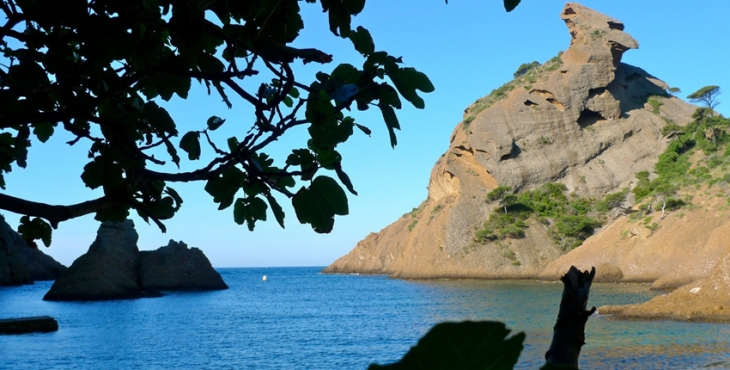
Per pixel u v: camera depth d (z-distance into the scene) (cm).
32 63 230
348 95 193
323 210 201
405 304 6581
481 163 14800
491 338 57
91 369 2653
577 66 15525
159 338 3756
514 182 14588
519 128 15112
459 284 11656
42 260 13612
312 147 212
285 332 4075
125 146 227
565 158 14838
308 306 6569
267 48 200
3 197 193
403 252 16525
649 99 16088
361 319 4938
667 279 8169
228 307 6362
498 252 13450
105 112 238
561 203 14075
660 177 12862
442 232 14312
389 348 3194
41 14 195
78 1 194
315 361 2823
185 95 231
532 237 13538
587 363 2378
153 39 218
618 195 13475
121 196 223
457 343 57
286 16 204
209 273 8756
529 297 7031
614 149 15000
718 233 9331
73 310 5756
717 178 10938
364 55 208
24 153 255
